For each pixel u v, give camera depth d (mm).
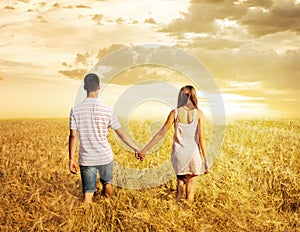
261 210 5570
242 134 10500
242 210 5449
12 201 5480
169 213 5184
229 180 6449
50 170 6852
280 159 7562
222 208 5477
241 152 8062
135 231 4926
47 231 4855
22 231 4938
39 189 5562
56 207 5188
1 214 5133
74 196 5586
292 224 5367
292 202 6062
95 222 5117
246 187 6430
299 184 6305
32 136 12938
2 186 6086
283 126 14203
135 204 5512
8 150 9477
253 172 6953
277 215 5617
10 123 17781
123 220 5055
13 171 6973
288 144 9445
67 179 6492
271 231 5145
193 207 5422
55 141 11445
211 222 5172
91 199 5516
